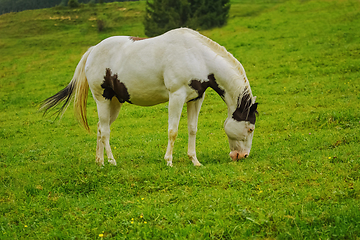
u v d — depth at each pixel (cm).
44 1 6650
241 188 472
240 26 2633
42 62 2373
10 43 3120
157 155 687
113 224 411
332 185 444
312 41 1942
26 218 459
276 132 870
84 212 455
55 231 412
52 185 555
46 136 1091
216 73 560
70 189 542
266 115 1059
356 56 1588
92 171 582
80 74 653
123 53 591
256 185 480
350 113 853
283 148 666
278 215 386
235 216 399
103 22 3409
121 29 3334
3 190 552
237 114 577
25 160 784
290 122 920
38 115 1383
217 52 567
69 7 4238
